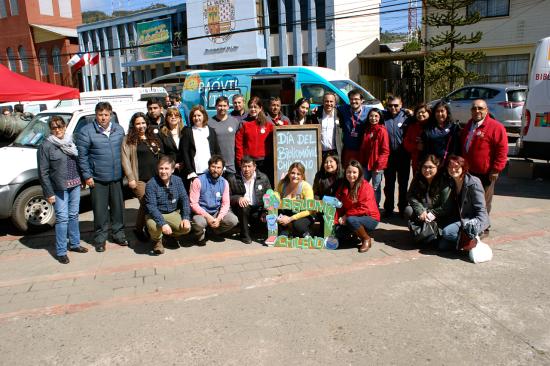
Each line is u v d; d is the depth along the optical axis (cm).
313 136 623
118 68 3444
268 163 631
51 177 523
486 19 2000
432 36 2147
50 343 358
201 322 382
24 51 3856
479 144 556
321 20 2423
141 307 413
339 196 560
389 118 657
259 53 2636
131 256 548
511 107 1353
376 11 2508
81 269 511
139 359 332
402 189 678
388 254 528
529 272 465
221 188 576
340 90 1066
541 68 834
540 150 851
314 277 468
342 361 322
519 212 680
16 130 984
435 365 314
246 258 528
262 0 2602
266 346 343
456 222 524
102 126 554
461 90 1506
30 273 505
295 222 564
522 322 368
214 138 605
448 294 420
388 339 348
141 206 582
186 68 3044
